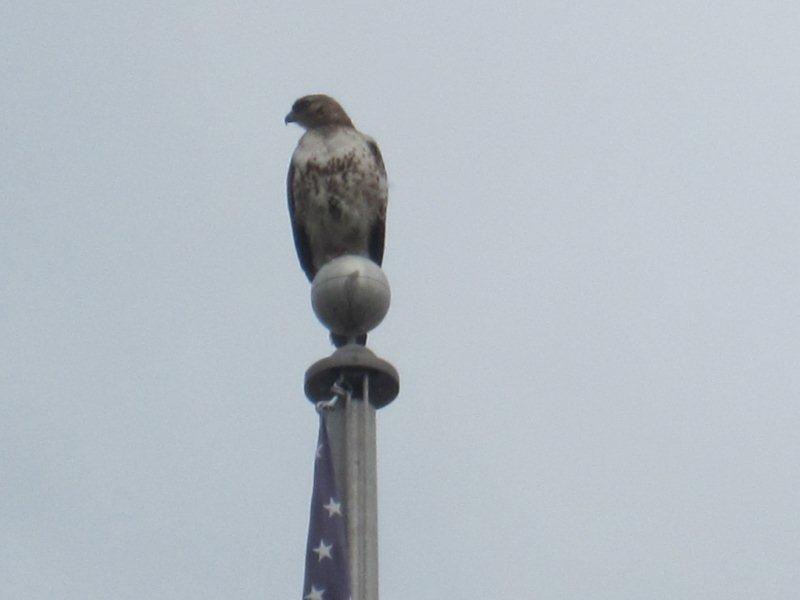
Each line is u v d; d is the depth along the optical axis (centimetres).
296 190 1684
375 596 1217
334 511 1233
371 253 1698
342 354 1311
